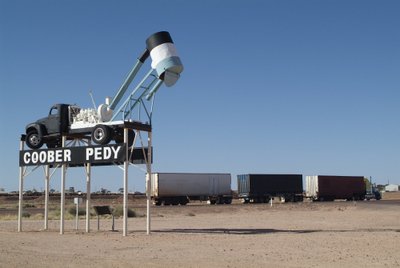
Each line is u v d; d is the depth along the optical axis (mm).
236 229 26703
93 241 19844
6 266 13070
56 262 13922
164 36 23000
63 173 24203
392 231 24891
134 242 19453
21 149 25641
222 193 79438
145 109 23500
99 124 23281
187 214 45688
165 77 22750
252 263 13945
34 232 24562
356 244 18625
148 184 23328
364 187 91250
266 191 82625
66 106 24875
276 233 23812
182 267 13180
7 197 103438
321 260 14578
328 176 87438
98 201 82312
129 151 23609
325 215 41438
